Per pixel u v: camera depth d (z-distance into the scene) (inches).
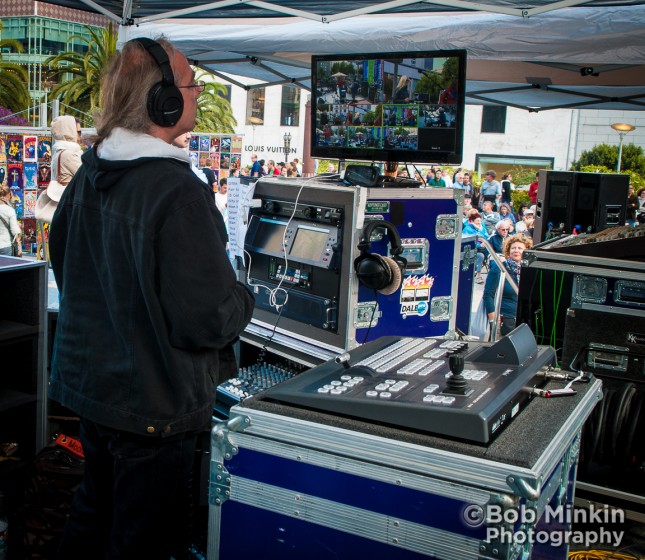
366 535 55.0
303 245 91.6
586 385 67.6
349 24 188.1
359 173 89.7
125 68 67.2
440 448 51.8
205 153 426.6
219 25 204.4
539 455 50.6
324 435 55.4
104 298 67.7
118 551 68.1
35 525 94.9
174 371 64.8
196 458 92.6
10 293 106.9
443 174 521.0
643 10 155.8
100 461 71.6
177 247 62.3
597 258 95.9
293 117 1004.6
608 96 296.4
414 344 73.7
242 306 67.2
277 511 58.9
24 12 1390.3
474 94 317.7
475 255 135.1
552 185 234.4
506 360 65.0
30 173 333.1
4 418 110.8
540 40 164.6
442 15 177.0
